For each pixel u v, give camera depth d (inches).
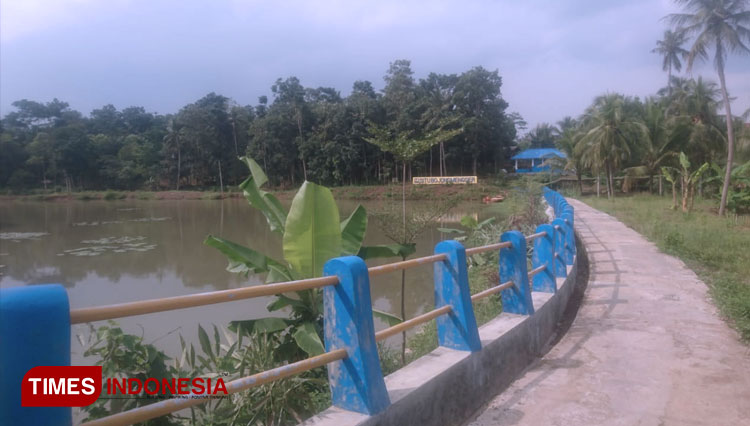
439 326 157.9
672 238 462.3
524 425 142.4
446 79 2241.6
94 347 141.4
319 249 207.5
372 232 766.5
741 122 1170.6
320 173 2242.9
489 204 1369.3
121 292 473.1
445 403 136.8
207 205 1977.1
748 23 712.4
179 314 354.6
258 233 960.9
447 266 156.6
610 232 593.0
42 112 2933.1
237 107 2659.9
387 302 408.8
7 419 68.3
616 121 1370.6
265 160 2357.3
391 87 2095.2
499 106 2245.3
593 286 318.3
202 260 641.0
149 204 2090.3
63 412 73.4
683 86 1427.2
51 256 708.7
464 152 2182.6
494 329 178.5
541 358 198.8
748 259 388.2
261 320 193.3
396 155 341.7
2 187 2497.5
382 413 111.8
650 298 281.9
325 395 175.8
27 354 69.0
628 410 150.5
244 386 93.0
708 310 255.6
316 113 2288.4
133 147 2714.1
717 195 855.1
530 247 420.5
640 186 1578.5
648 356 194.9
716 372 177.8
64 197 2388.0
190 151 2652.6
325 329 116.7
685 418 145.2
